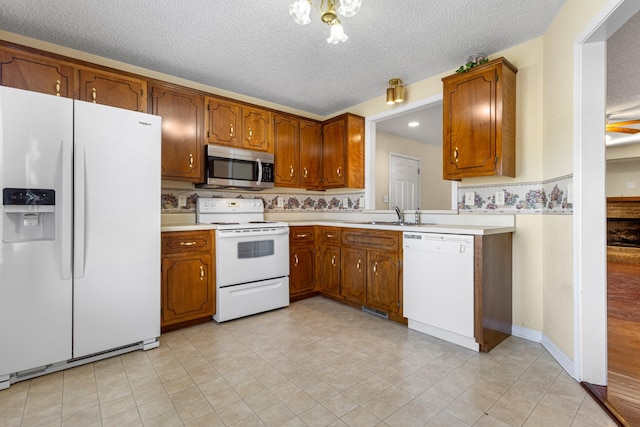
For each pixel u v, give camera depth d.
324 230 3.42
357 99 3.62
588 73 1.76
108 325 2.04
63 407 1.54
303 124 3.72
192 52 2.52
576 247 1.79
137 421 1.43
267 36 2.28
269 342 2.32
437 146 6.16
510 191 2.50
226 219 3.30
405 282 2.55
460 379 1.80
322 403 1.58
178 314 2.54
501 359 2.05
